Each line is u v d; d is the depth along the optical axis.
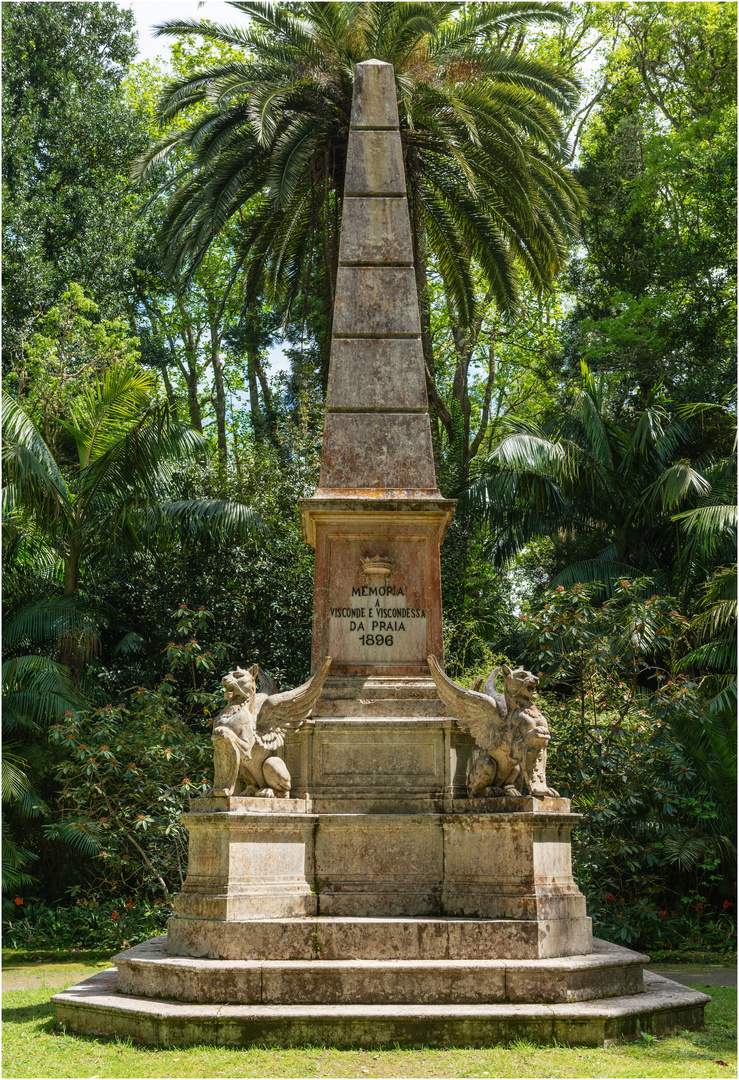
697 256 23.55
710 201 23.94
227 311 27.72
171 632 16.92
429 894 6.91
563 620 12.13
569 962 6.24
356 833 7.10
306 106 16.98
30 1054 5.68
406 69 16.41
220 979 6.13
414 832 7.09
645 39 26.86
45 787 14.55
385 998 6.09
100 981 7.16
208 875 6.79
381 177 8.91
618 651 12.32
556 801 7.02
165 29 16.98
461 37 17.58
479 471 19.59
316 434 19.14
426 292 19.61
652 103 27.69
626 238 25.59
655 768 12.13
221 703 13.35
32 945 12.23
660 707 12.03
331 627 7.91
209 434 28.84
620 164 25.94
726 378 22.56
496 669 7.74
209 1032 5.79
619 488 18.17
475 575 20.81
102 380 18.66
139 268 26.22
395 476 8.25
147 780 11.83
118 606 17.91
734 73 26.19
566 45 27.80
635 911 11.24
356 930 6.45
